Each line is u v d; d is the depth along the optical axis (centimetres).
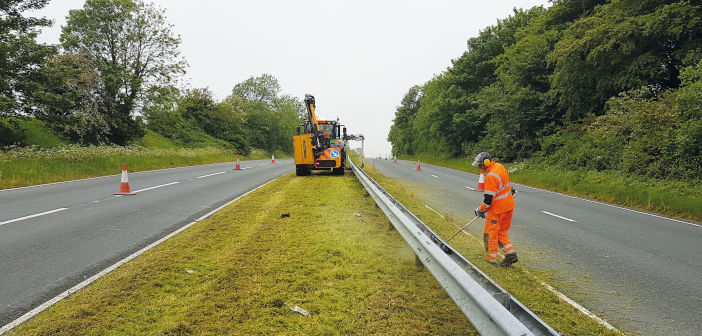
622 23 1650
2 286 386
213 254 507
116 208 840
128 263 462
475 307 262
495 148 2927
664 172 1341
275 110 7250
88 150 1905
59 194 1045
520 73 2600
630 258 569
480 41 3978
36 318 320
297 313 346
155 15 3194
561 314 364
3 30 1945
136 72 3228
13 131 2286
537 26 2739
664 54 1742
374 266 476
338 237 608
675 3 1532
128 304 352
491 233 526
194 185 1328
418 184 1623
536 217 912
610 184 1381
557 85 2148
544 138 2383
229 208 856
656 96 1773
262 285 405
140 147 2592
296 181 1480
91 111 2686
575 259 560
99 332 302
